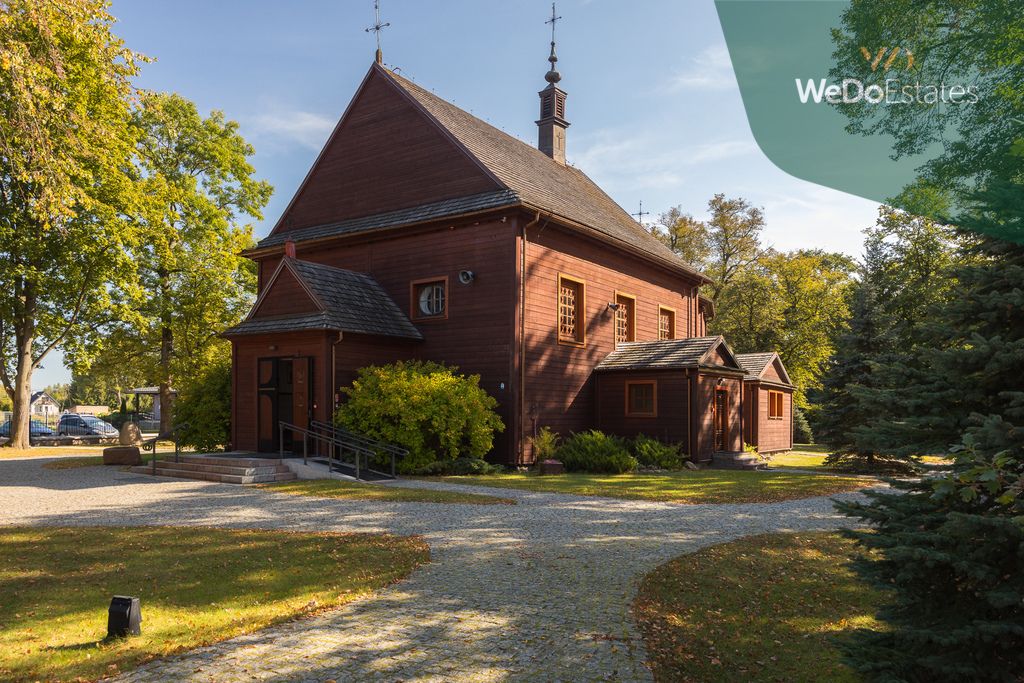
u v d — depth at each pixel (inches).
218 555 343.9
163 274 1293.1
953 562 163.6
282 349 763.4
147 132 1283.2
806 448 1533.0
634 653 224.7
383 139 906.1
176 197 1243.2
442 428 700.7
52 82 705.6
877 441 254.2
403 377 714.8
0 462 870.4
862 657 189.5
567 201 944.9
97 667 207.9
